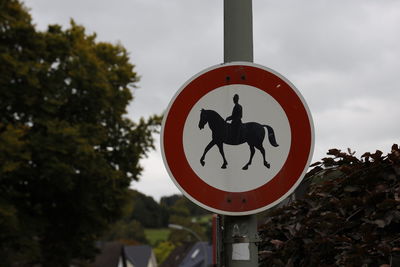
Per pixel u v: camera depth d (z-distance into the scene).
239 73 2.70
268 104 2.68
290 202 3.58
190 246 73.56
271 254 3.34
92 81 19.22
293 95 2.66
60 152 17.12
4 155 15.07
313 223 3.10
